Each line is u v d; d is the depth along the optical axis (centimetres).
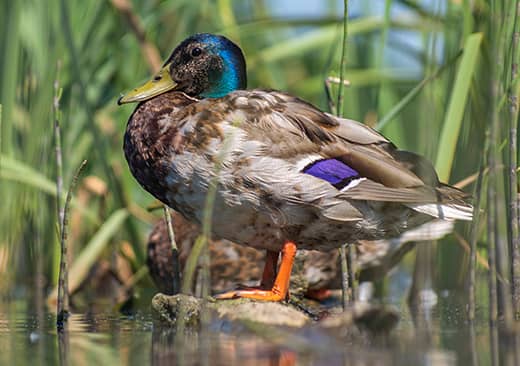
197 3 1300
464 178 1023
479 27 1033
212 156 893
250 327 829
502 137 909
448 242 1107
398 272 1330
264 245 948
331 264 1094
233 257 1110
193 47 1016
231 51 1027
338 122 927
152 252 1159
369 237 937
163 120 930
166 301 913
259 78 1416
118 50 1288
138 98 999
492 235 888
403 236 1070
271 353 738
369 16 1311
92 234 1266
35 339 845
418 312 965
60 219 995
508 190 892
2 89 1141
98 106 1286
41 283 1182
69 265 1238
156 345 795
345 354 730
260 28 1280
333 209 899
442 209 901
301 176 891
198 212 921
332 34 1279
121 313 1027
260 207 900
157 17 1288
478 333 817
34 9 1223
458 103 966
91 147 1276
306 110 926
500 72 849
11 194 1190
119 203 1192
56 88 988
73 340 835
